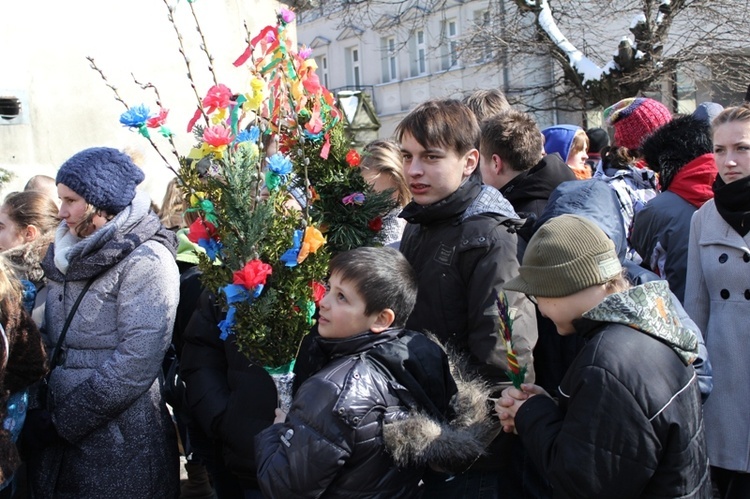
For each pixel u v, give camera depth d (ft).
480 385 7.13
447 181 7.80
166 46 20.99
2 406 7.91
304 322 7.18
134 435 8.74
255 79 7.14
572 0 45.27
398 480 6.53
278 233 7.14
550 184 9.61
